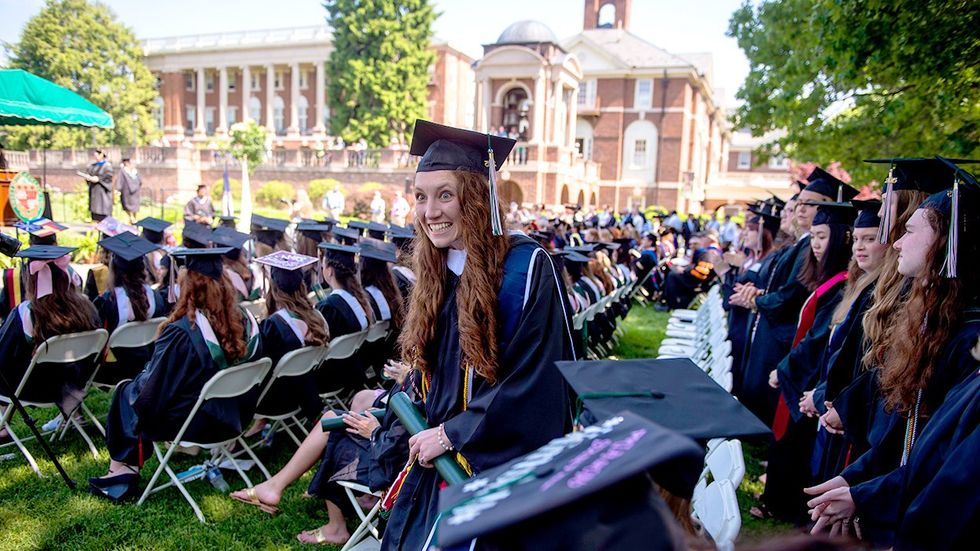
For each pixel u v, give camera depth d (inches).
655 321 418.9
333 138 1423.5
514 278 77.0
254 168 1216.8
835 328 113.0
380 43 1342.3
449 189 77.4
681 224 770.2
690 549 36.1
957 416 67.8
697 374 56.3
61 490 145.3
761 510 145.4
